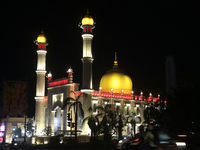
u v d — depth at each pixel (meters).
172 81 53.69
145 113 66.44
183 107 45.00
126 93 90.56
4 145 67.81
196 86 46.09
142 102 92.75
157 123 53.66
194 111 44.19
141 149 23.27
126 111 87.19
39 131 89.94
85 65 77.12
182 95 45.84
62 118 81.69
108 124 69.00
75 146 53.22
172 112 46.75
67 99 59.09
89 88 76.25
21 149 59.22
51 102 88.00
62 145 55.00
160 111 56.38
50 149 52.94
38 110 91.19
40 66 92.19
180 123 44.03
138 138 26.61
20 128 109.50
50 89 89.19
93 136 63.59
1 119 117.12
